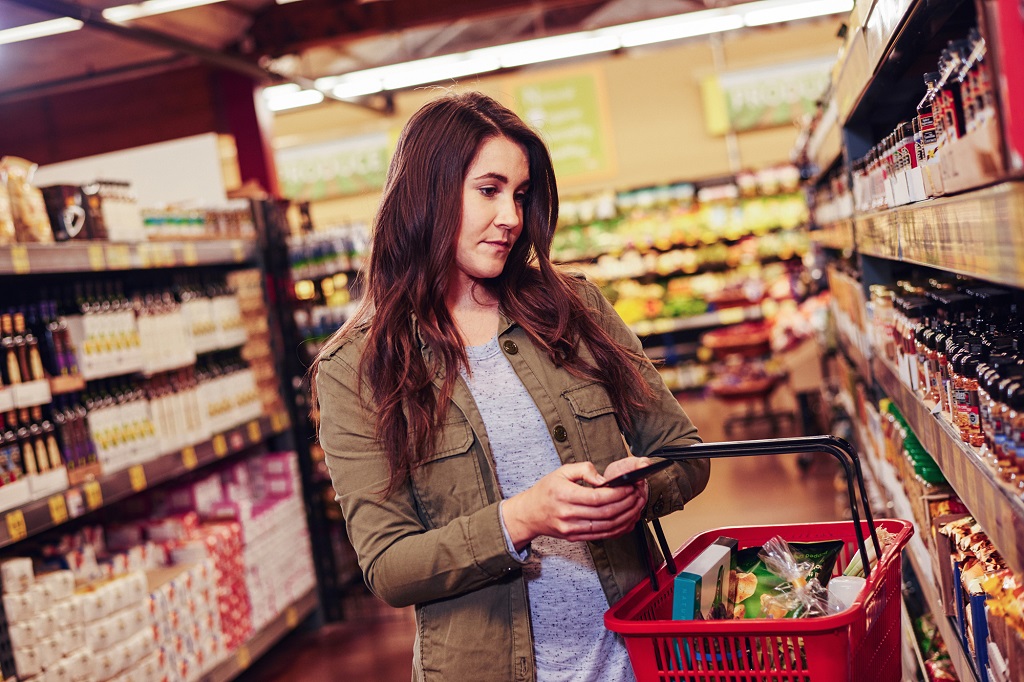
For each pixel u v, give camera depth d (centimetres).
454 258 167
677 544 555
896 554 155
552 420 167
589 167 1192
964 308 212
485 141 162
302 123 1305
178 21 731
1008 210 106
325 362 169
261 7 812
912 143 201
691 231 1198
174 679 383
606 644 166
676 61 1254
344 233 556
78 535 383
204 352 509
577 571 166
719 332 1124
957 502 226
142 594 366
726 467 789
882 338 288
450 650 163
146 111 834
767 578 157
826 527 175
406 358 163
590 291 184
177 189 712
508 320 174
